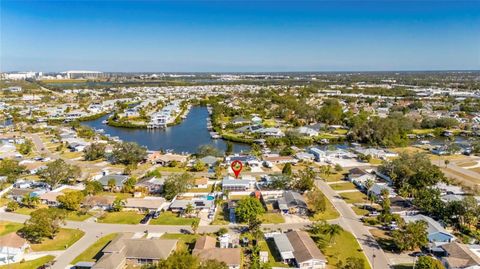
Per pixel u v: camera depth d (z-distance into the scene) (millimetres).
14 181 144625
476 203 105438
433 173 136125
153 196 130500
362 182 142125
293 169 164625
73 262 86438
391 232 101938
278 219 110938
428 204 111938
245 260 87375
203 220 110375
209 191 135125
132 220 110188
